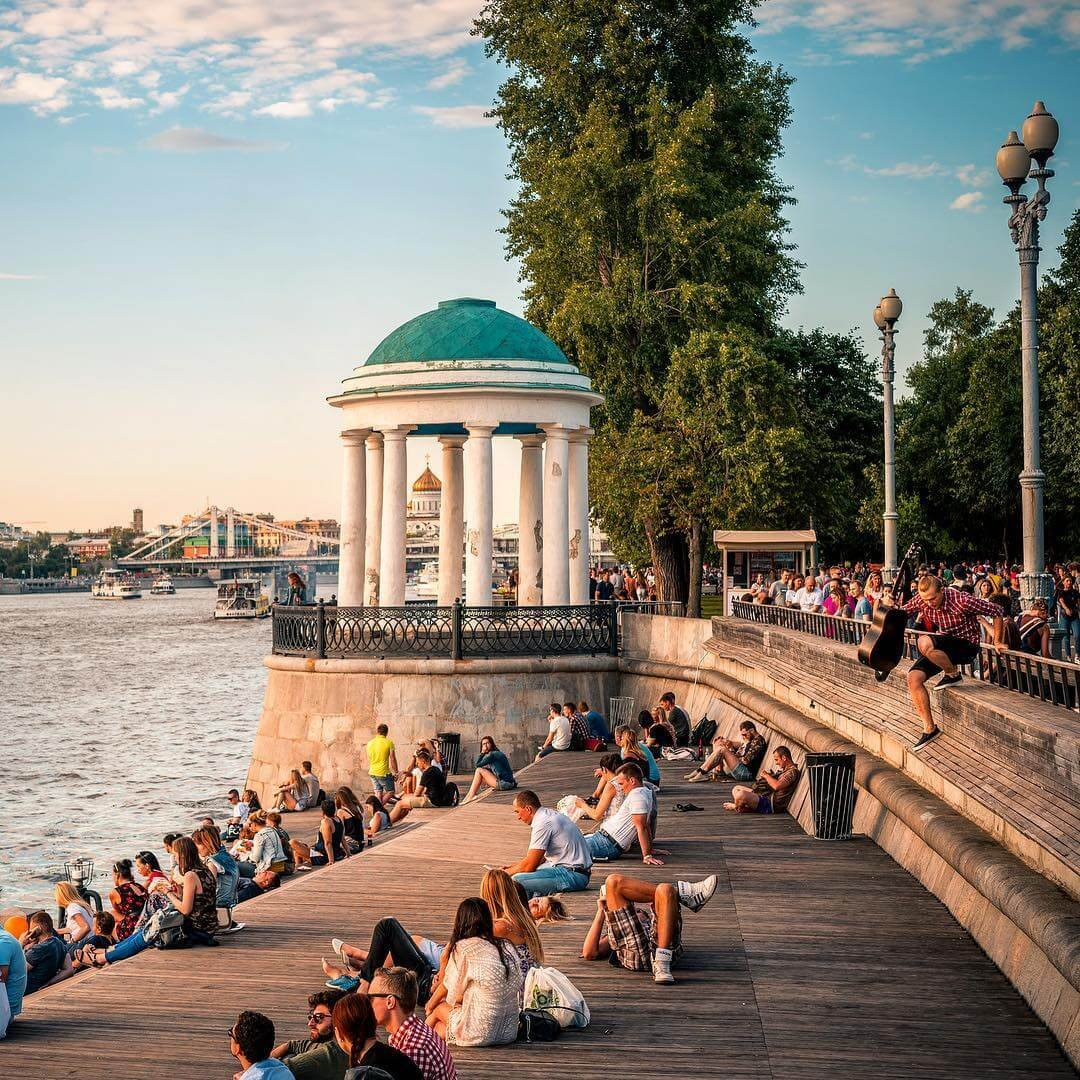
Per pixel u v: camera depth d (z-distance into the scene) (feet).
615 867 52.21
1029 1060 30.40
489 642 99.81
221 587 654.94
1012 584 97.09
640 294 135.33
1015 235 50.98
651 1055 31.83
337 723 99.19
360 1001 27.50
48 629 572.51
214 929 43.34
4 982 35.65
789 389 133.59
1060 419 141.28
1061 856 32.30
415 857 56.29
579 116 140.97
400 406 102.94
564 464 104.99
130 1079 31.53
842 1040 32.22
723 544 117.50
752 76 146.00
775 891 47.19
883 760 54.80
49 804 134.31
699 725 88.07
